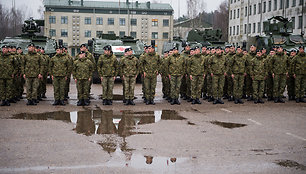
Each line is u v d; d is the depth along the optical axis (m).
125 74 11.95
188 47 14.05
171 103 12.27
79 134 7.69
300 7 37.72
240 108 11.48
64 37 61.25
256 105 12.19
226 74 13.11
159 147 6.72
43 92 13.58
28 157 6.08
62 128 8.25
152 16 62.41
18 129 8.09
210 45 21.31
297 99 12.87
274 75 12.70
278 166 5.73
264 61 12.57
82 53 11.71
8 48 11.44
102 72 11.91
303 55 12.61
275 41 20.81
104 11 61.44
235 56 12.51
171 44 25.22
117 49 20.14
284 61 12.62
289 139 7.43
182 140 7.24
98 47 19.97
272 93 13.23
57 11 60.66
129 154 6.29
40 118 9.45
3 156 6.12
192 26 58.56
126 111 10.75
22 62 11.59
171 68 12.13
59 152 6.37
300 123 9.08
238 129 8.33
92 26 61.38
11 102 12.26
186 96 13.66
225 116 10.01
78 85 11.75
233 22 57.06
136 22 62.28
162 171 5.47
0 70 11.28
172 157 6.14
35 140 7.16
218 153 6.39
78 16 61.06
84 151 6.43
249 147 6.79
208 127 8.51
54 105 11.80
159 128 8.34
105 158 6.05
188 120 9.38
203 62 12.26
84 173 5.36
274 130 8.25
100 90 16.72
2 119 9.23
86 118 9.52
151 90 12.21
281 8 41.84
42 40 20.72
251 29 50.06
